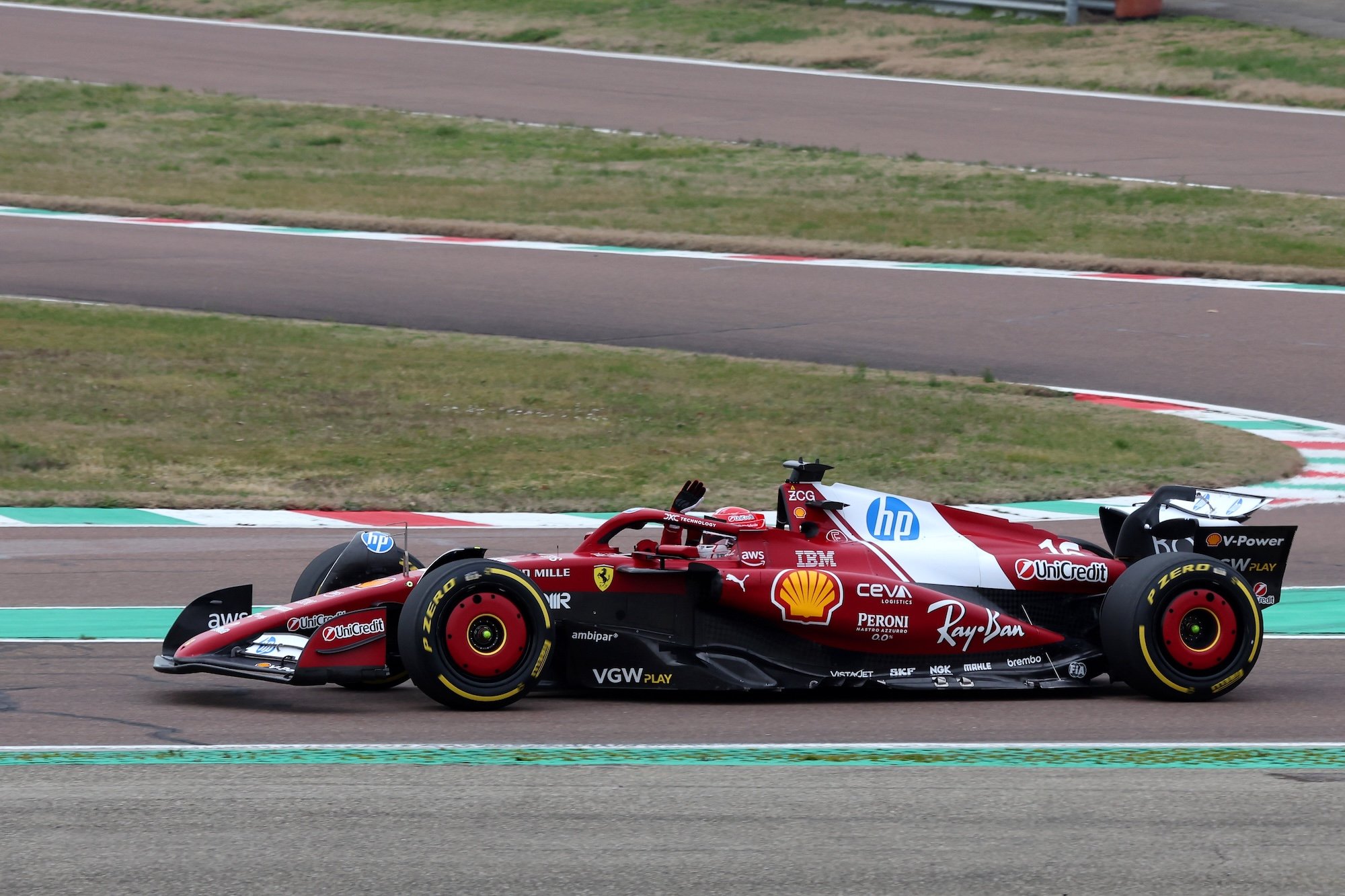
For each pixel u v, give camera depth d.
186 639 30.25
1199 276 92.75
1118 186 112.31
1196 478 55.19
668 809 23.42
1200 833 22.56
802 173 119.00
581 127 134.88
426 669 28.86
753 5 179.25
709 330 80.81
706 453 58.66
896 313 84.44
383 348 75.56
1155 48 153.88
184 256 96.44
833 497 32.47
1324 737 28.41
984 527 33.28
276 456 57.50
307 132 133.50
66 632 35.97
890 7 174.62
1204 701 31.25
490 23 176.50
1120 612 31.12
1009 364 74.44
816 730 28.58
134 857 21.11
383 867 20.86
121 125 134.38
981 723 29.25
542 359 73.75
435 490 53.44
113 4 188.25
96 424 60.91
